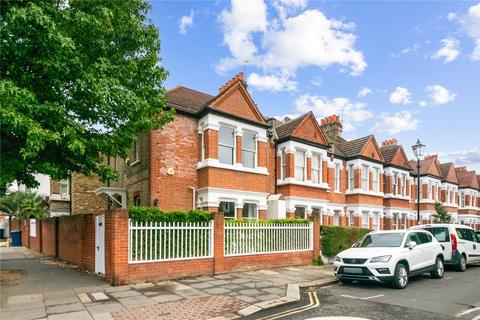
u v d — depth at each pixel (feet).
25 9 22.04
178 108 48.62
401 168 89.56
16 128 22.47
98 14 27.17
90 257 37.27
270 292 28.99
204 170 48.34
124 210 31.04
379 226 80.43
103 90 25.71
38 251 63.72
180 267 34.04
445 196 111.34
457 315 23.15
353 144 81.46
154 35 33.47
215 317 22.25
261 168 54.19
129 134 31.55
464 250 46.47
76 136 25.75
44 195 101.86
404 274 32.81
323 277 36.99
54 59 23.70
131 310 23.25
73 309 23.34
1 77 24.12
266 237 42.45
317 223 48.49
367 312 23.79
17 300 25.53
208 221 36.94
